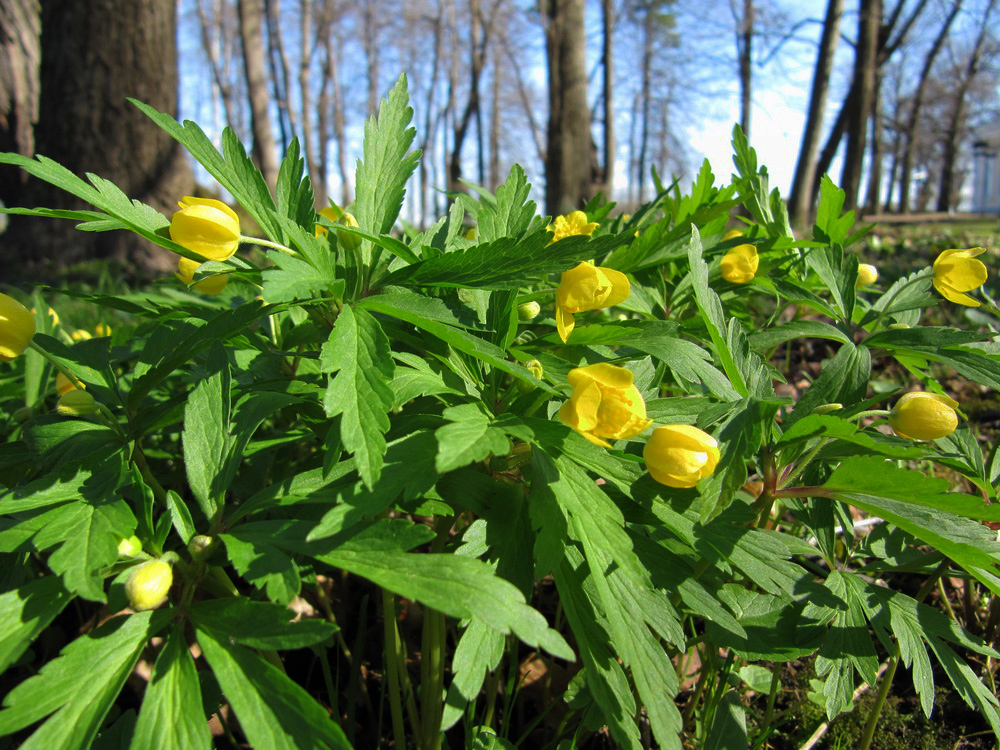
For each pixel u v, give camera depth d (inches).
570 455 6.3
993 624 8.9
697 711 8.1
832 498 6.7
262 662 5.0
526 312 8.2
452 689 5.4
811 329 8.9
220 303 10.7
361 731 8.5
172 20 36.9
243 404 6.5
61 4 34.3
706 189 10.3
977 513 5.7
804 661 9.4
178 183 37.9
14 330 6.3
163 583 5.3
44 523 5.6
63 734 4.7
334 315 7.5
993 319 17.3
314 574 6.1
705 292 6.7
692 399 7.1
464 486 6.4
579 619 5.9
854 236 10.2
